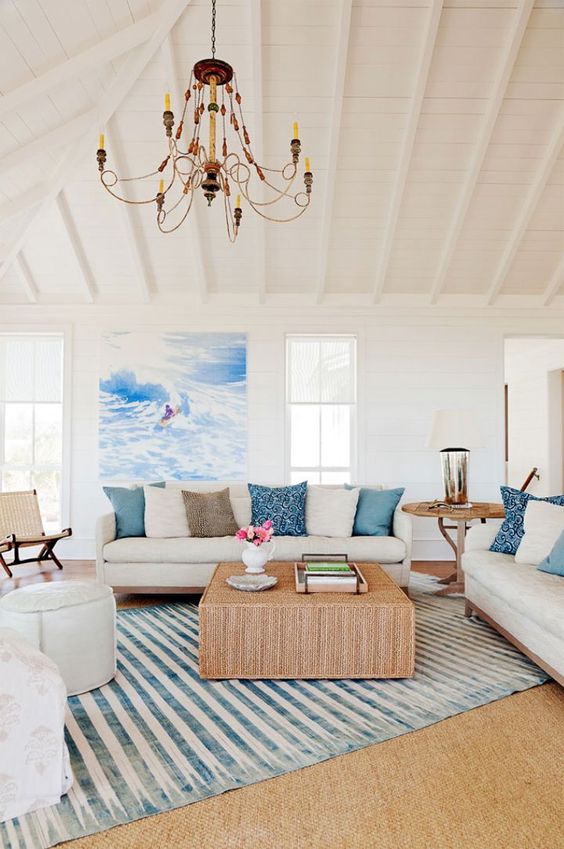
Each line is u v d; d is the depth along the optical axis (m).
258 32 3.57
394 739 2.23
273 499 4.41
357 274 5.43
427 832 1.71
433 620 3.70
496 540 3.67
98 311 5.66
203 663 2.79
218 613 2.79
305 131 4.27
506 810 1.80
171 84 3.89
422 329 5.65
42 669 1.93
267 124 4.23
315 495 4.50
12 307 5.65
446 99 4.09
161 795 1.88
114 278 5.50
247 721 2.38
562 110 4.15
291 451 5.79
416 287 5.57
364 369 5.65
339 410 5.80
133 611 3.95
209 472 5.62
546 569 3.10
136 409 5.61
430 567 5.29
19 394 5.90
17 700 1.85
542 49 3.82
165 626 3.62
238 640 2.79
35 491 5.38
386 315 5.65
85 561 5.50
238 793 1.89
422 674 2.86
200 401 5.62
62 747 1.90
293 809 1.81
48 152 4.21
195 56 3.85
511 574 3.08
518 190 4.72
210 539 4.17
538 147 4.42
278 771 2.01
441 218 4.94
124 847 1.65
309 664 2.80
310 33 3.72
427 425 5.65
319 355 5.80
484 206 4.85
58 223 5.03
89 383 5.66
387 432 5.65
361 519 4.34
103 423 5.60
